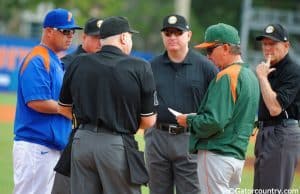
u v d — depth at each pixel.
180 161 23.73
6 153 39.78
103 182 19.19
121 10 154.50
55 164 21.94
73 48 58.69
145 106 19.30
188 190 23.75
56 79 21.78
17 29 156.75
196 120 19.58
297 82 21.94
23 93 21.45
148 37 156.75
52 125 21.67
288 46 22.17
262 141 22.55
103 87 19.02
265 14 128.50
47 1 136.62
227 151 19.69
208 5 160.88
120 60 19.12
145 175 19.27
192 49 24.84
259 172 22.61
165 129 23.72
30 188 21.72
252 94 19.75
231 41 19.83
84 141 19.16
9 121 58.06
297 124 22.45
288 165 22.34
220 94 19.33
